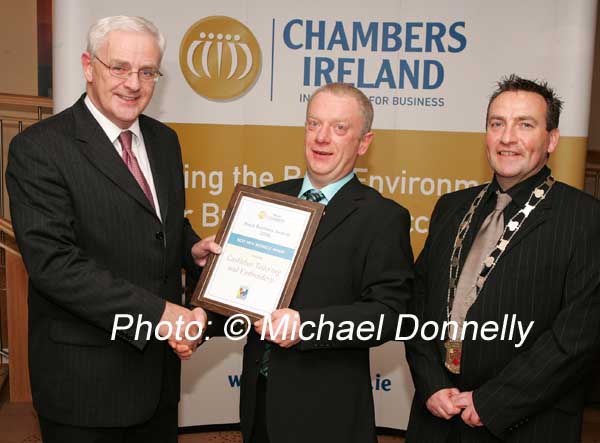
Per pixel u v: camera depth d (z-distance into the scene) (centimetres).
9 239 370
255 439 190
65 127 189
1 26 491
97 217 185
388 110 299
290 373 183
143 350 186
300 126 301
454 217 200
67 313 189
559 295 177
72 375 187
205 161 302
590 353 174
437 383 187
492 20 290
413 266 196
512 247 179
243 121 301
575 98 285
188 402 322
